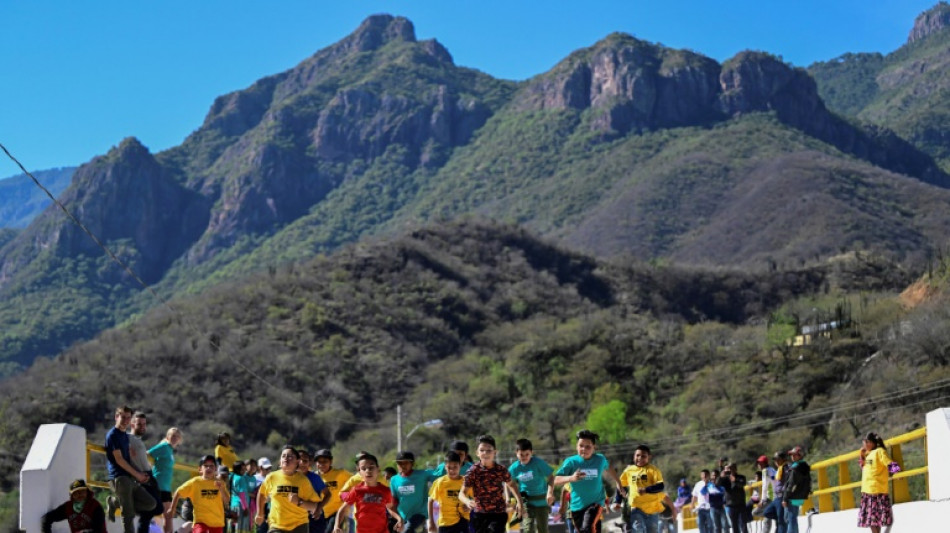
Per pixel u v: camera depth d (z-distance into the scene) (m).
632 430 95.44
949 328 82.94
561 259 175.50
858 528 18.09
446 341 141.75
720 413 91.94
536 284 165.38
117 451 14.60
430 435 96.00
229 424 102.44
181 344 113.81
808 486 19.70
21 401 97.75
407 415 105.12
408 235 173.62
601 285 172.12
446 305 150.62
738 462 85.56
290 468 13.55
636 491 16.22
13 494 48.75
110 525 16.17
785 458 20.28
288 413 106.38
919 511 15.49
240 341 122.19
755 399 92.31
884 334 92.25
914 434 16.38
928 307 90.00
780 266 182.50
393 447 94.75
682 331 123.06
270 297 139.62
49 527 14.48
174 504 15.29
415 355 133.25
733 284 171.25
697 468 85.62
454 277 161.25
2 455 79.75
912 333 84.94
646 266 175.88
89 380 103.69
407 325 142.50
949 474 14.76
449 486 13.90
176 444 17.08
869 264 174.75
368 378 121.38
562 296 163.50
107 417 100.12
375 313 142.12
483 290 160.75
